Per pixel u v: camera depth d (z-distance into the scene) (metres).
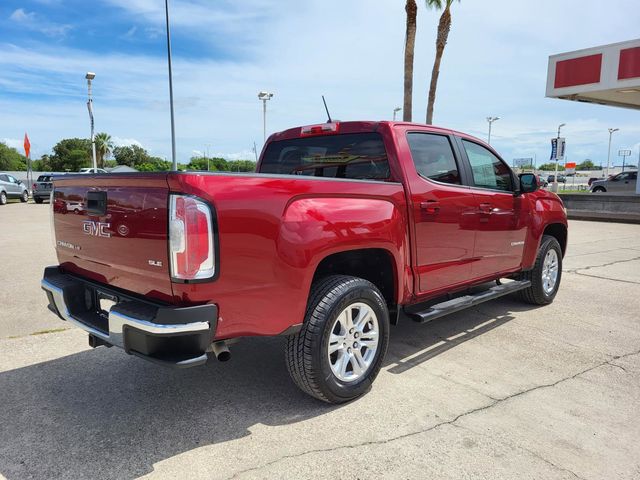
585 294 6.53
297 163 4.58
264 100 24.98
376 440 2.89
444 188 4.11
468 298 4.46
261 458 2.71
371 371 3.46
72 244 3.43
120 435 2.94
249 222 2.70
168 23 19.14
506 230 4.95
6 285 6.56
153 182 2.61
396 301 3.75
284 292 2.88
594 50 17.42
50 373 3.82
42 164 83.44
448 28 18.11
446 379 3.76
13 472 2.57
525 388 3.61
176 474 2.56
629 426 3.08
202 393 3.50
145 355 2.59
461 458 2.71
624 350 4.42
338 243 3.12
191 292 2.55
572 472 2.60
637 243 11.78
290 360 3.14
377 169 3.93
